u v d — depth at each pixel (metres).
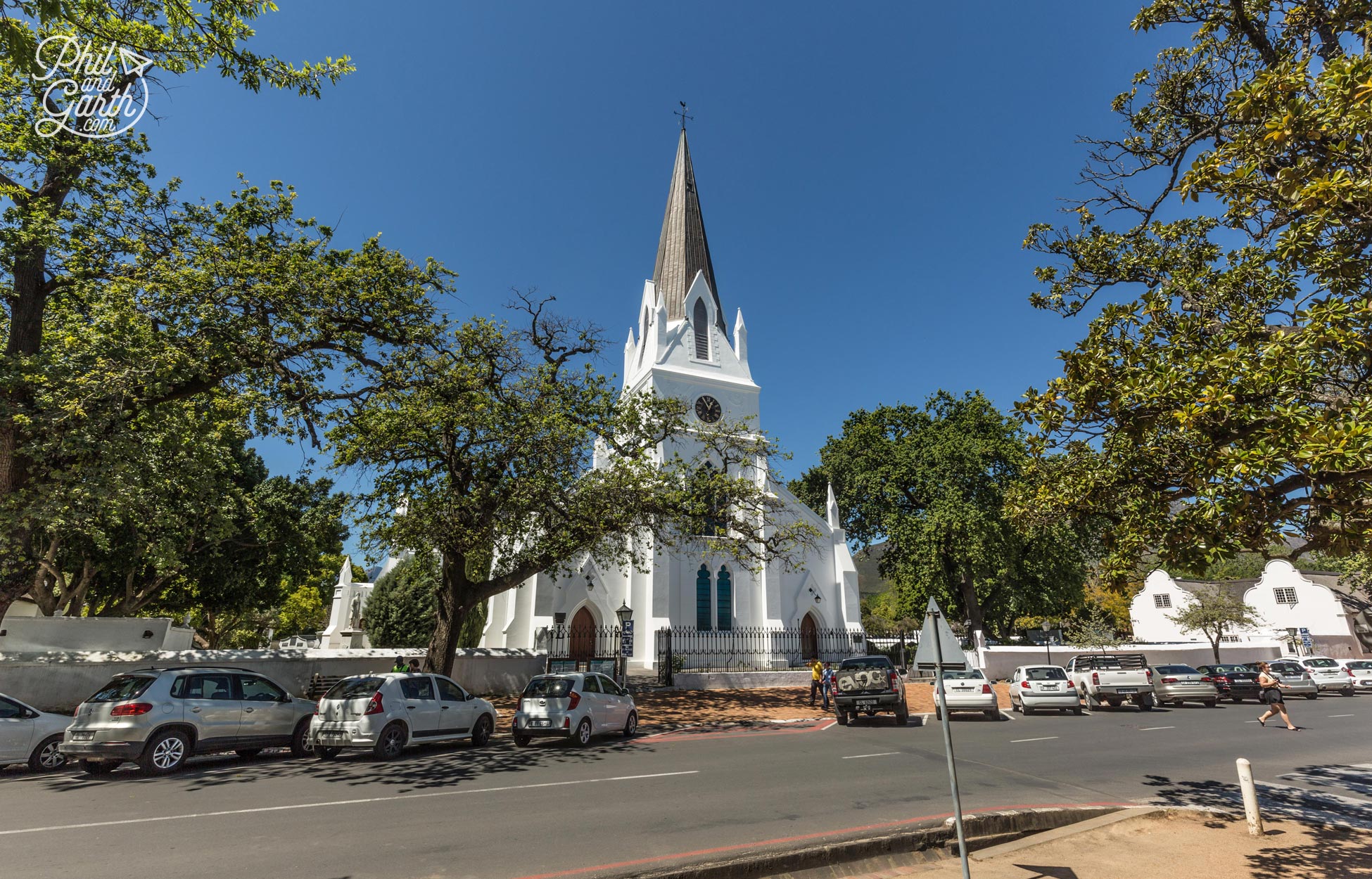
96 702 11.75
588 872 6.67
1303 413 5.98
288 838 7.77
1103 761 13.37
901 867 7.38
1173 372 6.98
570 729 14.88
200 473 17.84
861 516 45.72
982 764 12.94
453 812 8.98
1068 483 8.64
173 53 12.30
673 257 44.50
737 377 42.62
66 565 27.05
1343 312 6.44
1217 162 7.97
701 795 10.12
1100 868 7.31
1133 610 52.25
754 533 26.39
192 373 15.47
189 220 16.70
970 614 40.75
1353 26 8.90
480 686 24.33
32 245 14.73
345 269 17.28
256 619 52.06
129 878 6.48
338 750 13.91
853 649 36.62
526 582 31.14
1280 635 43.75
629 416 22.28
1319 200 6.73
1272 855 7.69
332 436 18.33
